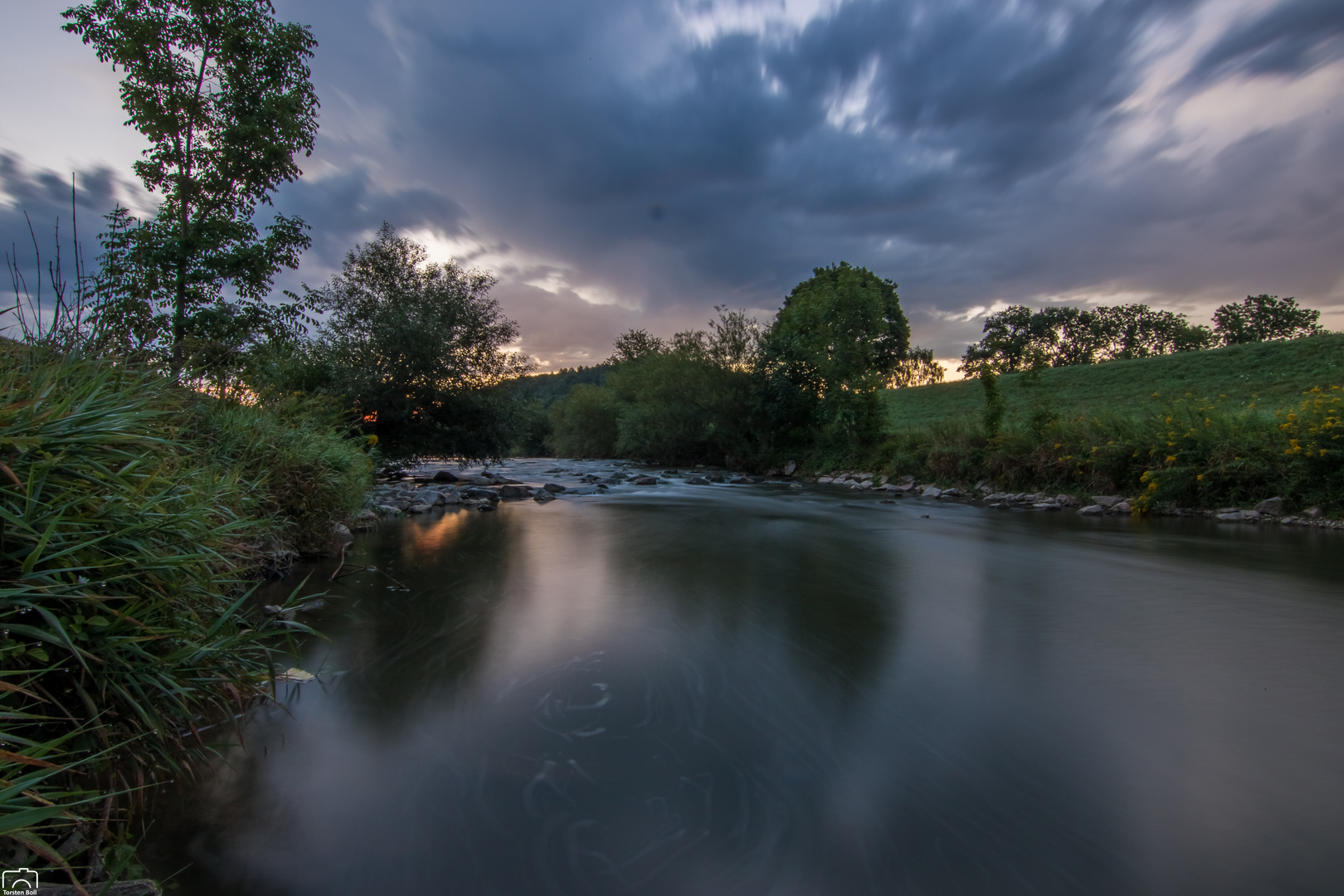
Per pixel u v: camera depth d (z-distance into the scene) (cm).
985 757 305
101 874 203
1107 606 582
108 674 230
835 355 2466
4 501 221
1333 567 747
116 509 253
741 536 995
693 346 2861
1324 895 209
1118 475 1366
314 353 1470
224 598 318
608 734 324
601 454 4262
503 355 1698
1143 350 6319
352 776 280
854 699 371
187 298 865
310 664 414
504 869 220
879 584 667
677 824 248
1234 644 475
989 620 537
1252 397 2030
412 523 1099
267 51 933
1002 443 1648
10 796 154
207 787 267
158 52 870
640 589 634
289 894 205
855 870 222
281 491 662
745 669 419
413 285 1631
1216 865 225
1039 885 214
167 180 891
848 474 2180
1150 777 286
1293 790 276
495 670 411
